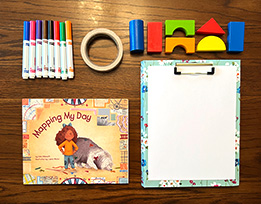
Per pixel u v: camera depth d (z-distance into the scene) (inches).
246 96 22.0
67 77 21.5
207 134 21.7
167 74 21.4
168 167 21.7
